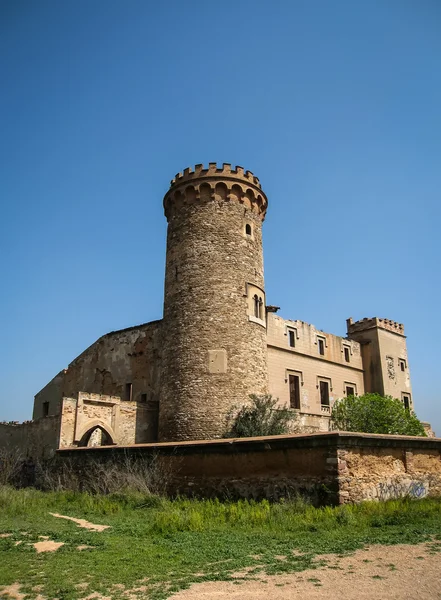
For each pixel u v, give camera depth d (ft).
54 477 81.05
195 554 32.32
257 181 102.58
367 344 148.77
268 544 34.71
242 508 49.96
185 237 95.09
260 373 90.22
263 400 87.10
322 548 33.17
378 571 27.68
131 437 94.02
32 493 69.31
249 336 89.86
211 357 86.48
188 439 83.61
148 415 98.07
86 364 125.49
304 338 127.13
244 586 25.57
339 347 139.23
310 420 120.88
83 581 26.81
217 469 59.67
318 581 26.12
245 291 92.07
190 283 91.61
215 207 95.35
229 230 94.43
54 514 52.95
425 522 41.14
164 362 91.61
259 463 56.03
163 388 90.27
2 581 26.81
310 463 51.70
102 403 90.89
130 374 112.47
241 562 30.04
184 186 97.81
